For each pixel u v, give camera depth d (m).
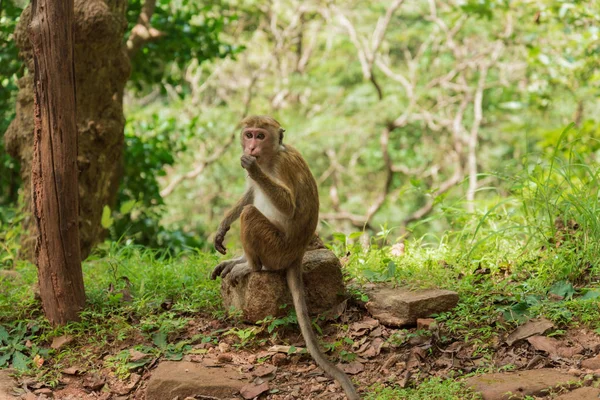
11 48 13.74
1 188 14.64
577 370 6.07
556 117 25.38
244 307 7.30
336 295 7.44
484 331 6.81
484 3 17.55
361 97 29.86
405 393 6.07
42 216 7.35
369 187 32.12
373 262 8.30
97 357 7.09
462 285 7.50
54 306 7.44
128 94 32.88
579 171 11.52
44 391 6.64
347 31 30.64
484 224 9.28
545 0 16.28
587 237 7.86
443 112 30.89
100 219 11.07
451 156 30.88
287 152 7.24
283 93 30.42
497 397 5.80
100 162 10.82
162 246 14.70
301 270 7.18
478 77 30.75
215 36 15.91
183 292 8.02
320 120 28.19
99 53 10.34
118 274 8.59
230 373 6.60
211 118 28.45
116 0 10.93
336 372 6.18
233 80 33.53
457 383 6.05
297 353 6.84
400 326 7.06
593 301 6.95
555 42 19.73
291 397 6.31
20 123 10.73
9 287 8.56
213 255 9.23
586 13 15.65
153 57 15.73
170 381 6.40
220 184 30.61
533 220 8.61
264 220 7.11
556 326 6.79
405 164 31.03
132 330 7.36
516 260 8.15
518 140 25.23
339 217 28.75
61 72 7.16
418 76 30.30
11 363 7.17
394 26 31.77
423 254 8.53
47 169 7.26
